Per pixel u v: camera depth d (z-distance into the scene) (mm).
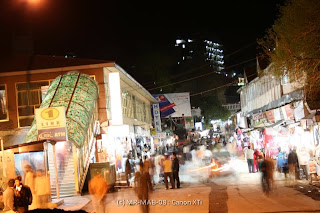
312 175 18297
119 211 14461
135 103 37906
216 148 46031
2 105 26656
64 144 22219
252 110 35875
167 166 20547
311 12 13758
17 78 26719
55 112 18188
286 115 21922
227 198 15617
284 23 14773
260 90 32812
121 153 28531
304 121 19188
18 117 26594
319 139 17938
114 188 22078
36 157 17969
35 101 26625
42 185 14805
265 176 15430
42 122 18109
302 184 18016
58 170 21828
